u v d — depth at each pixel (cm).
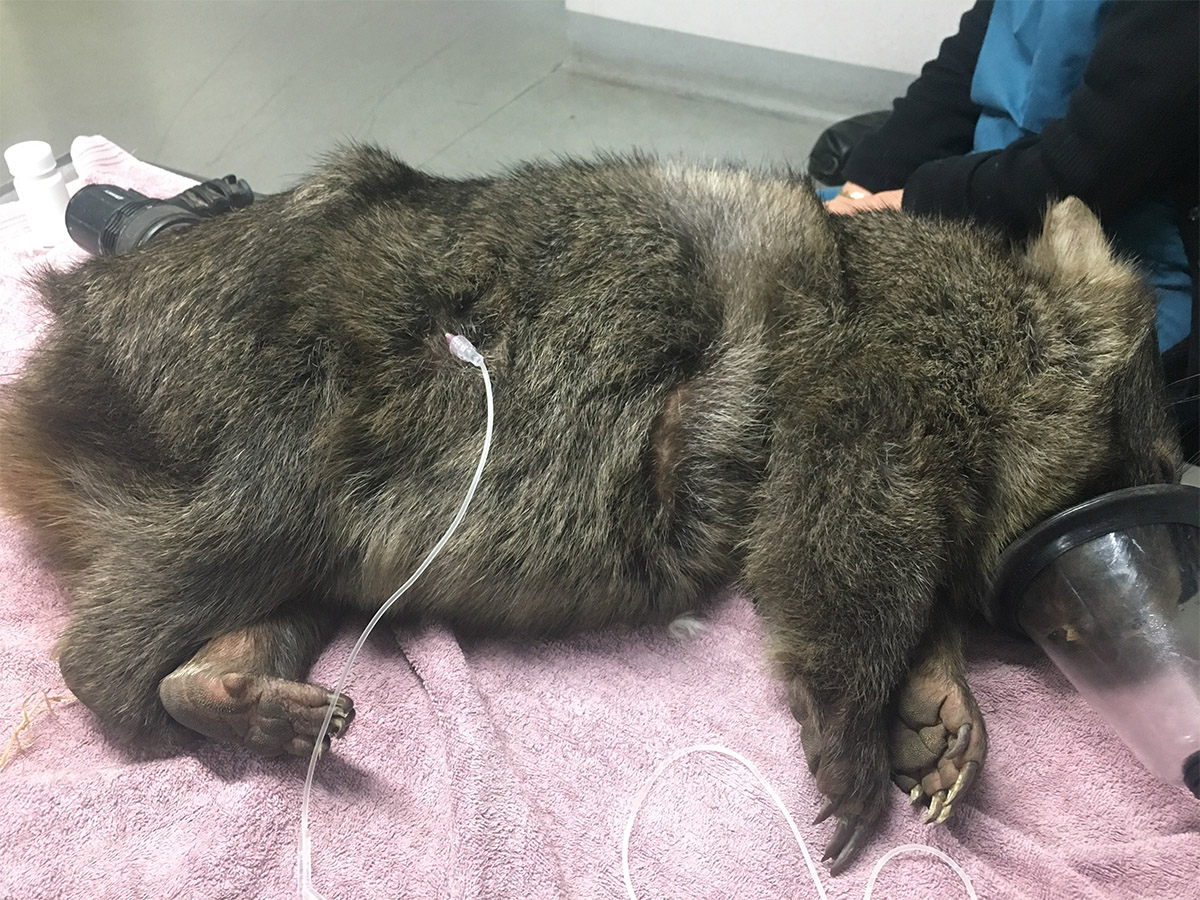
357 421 73
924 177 119
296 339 74
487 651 81
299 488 73
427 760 74
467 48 184
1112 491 76
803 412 76
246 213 80
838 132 158
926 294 79
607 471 75
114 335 76
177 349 74
